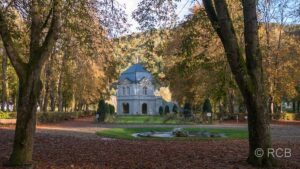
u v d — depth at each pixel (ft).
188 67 45.60
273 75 164.45
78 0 38.86
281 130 113.09
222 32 39.37
